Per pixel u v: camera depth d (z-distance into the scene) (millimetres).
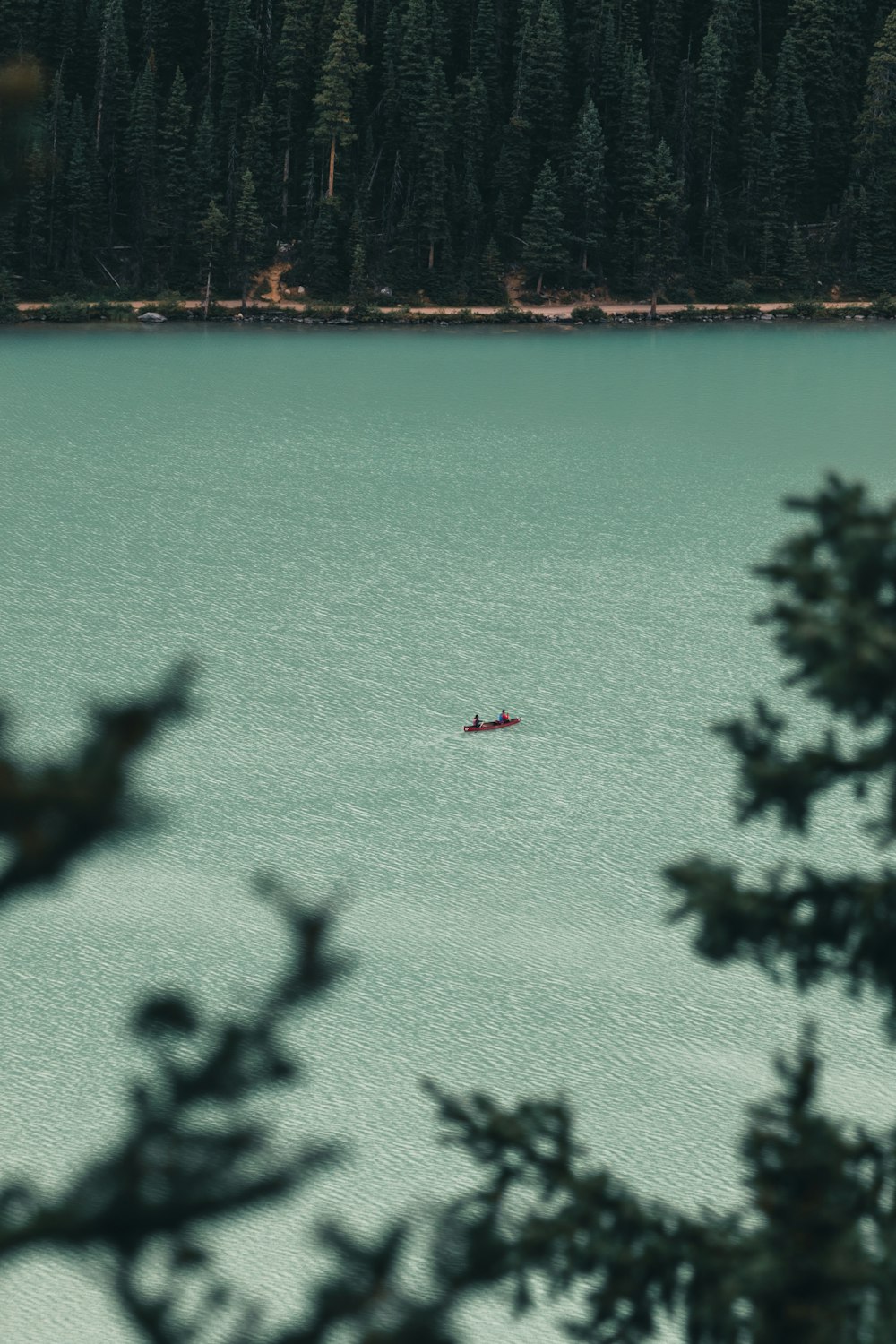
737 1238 29500
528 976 123062
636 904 134750
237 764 160250
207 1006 115250
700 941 27656
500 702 180250
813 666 23906
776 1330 24781
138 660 193125
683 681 188875
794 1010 117125
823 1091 106500
